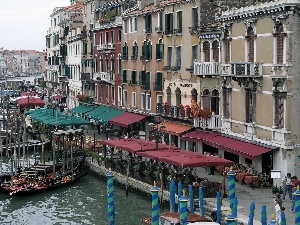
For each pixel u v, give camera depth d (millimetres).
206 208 25281
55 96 75438
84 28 63281
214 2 35906
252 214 20516
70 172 36656
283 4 26422
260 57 29000
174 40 39656
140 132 43062
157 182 30016
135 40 46750
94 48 57844
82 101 60656
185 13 37781
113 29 51969
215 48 34344
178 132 36531
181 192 24906
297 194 18438
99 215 28922
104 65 55125
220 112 33625
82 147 41188
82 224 27359
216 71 33594
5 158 47500
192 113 34969
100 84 56656
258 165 29578
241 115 31172
